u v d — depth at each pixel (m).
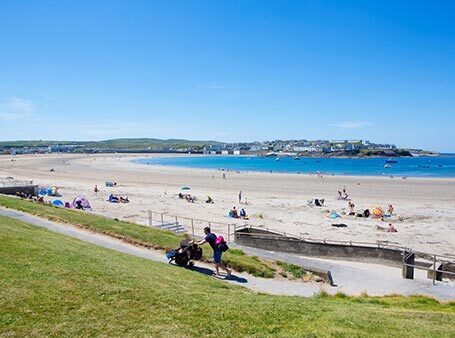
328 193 68.06
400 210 49.78
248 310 8.45
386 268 21.11
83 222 20.61
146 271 11.35
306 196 63.81
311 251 23.91
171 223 32.62
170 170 128.25
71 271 9.59
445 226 39.31
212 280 12.88
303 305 9.68
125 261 12.43
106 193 62.03
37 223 19.66
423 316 9.75
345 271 18.16
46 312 7.23
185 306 8.27
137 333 6.83
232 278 14.76
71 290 8.35
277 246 24.72
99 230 19.39
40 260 10.12
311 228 37.44
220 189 73.38
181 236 20.30
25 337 6.32
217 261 14.82
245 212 45.41
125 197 55.94
